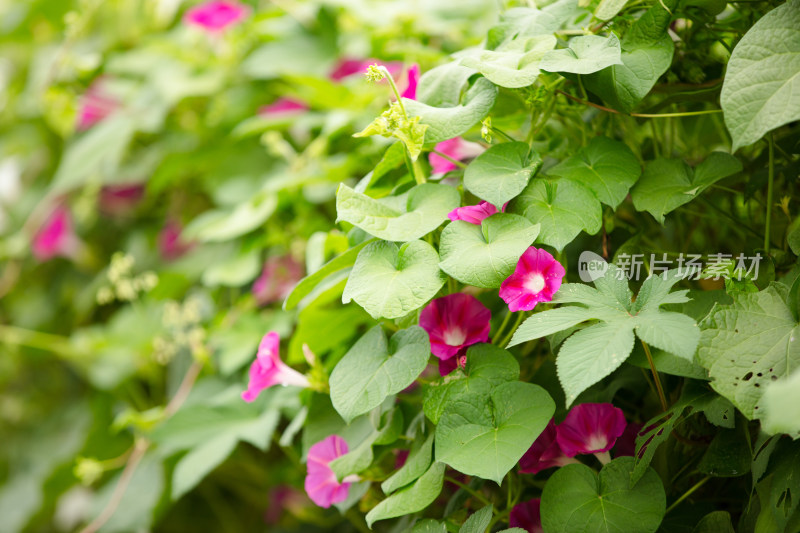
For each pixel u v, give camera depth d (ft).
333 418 4.29
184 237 6.05
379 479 4.10
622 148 3.94
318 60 5.82
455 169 4.24
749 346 3.55
